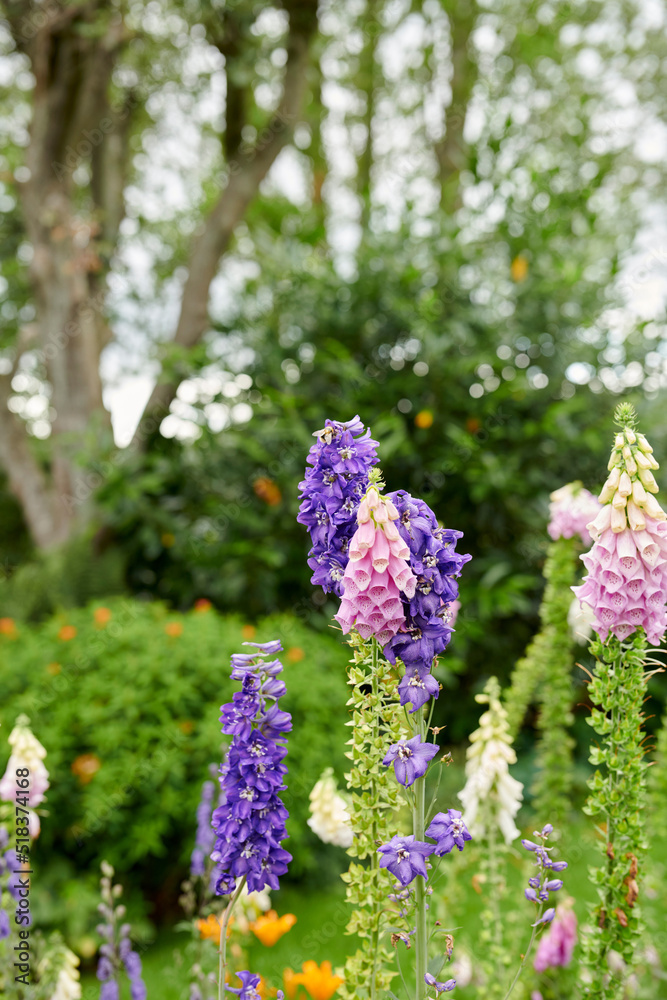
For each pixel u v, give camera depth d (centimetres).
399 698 151
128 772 386
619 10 886
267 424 578
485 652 580
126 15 717
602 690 174
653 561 157
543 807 279
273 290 638
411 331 584
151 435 671
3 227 839
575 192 586
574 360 574
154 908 420
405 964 254
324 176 1005
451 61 859
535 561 574
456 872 263
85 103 719
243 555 595
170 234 966
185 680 419
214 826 146
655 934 273
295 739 418
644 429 552
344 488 147
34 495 759
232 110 701
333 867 432
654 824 246
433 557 141
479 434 561
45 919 366
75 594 614
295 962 336
